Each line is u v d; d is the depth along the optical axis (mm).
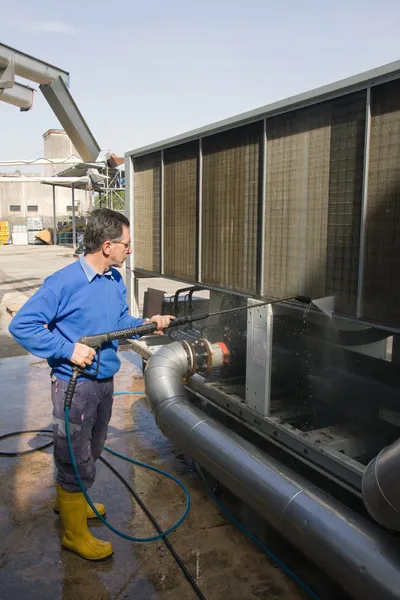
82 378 2568
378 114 2377
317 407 3301
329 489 3135
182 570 2582
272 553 2729
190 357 3631
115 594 2422
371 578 1912
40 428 4367
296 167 2893
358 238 2541
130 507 3168
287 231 2994
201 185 3822
